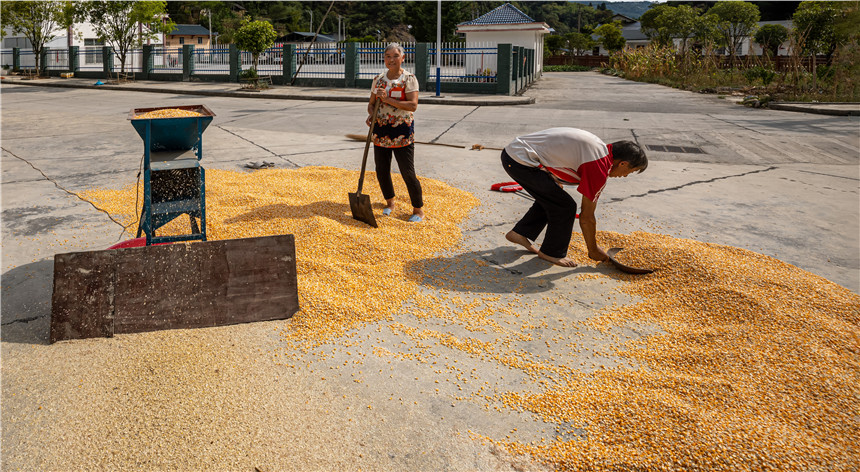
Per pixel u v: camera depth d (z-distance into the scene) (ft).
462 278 13.11
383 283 12.44
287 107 52.80
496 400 8.58
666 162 27.81
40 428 7.63
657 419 7.87
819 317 10.81
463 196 20.02
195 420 7.85
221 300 10.67
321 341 10.10
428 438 7.68
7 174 22.34
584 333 10.72
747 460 6.96
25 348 9.64
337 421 7.95
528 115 46.60
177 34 203.41
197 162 11.82
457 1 189.88
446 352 9.92
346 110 49.93
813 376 8.86
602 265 14.06
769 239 16.38
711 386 8.68
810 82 69.46
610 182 23.47
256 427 7.75
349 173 22.62
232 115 45.27
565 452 7.38
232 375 8.96
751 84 76.38
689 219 18.29
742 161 28.17
